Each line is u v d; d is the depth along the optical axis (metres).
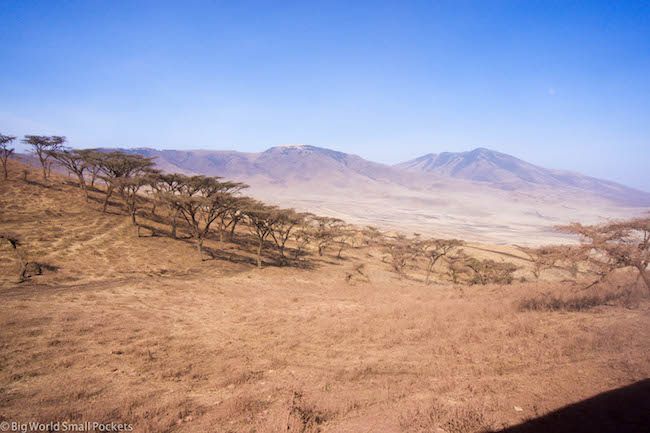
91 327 13.75
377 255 69.75
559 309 14.04
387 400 6.29
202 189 48.50
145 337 12.86
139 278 31.16
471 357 8.48
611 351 7.79
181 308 19.81
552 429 4.59
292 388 7.32
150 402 6.88
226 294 26.19
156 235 47.66
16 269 27.73
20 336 11.92
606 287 16.69
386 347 10.53
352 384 7.36
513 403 5.59
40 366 9.09
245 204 44.00
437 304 18.27
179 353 10.63
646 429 4.27
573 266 16.33
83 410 6.43
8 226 37.97
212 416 6.14
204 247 47.72
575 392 5.73
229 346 11.49
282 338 12.37
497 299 18.27
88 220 47.00
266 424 5.51
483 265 47.66
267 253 53.81
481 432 4.78
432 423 5.19
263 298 24.53
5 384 7.81
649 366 6.48
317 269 45.56
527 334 10.20
